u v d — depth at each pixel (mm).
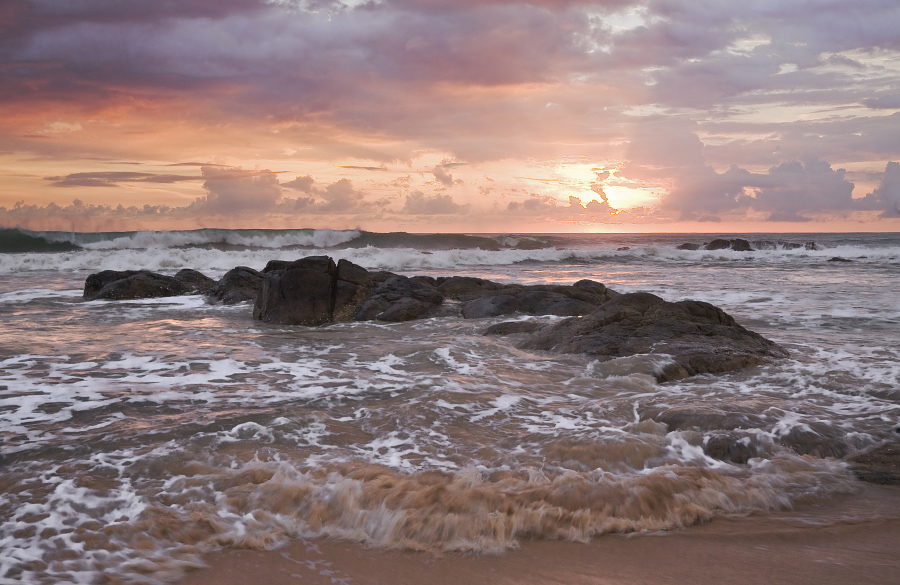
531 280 24688
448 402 6652
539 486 4270
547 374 8227
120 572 3299
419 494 4059
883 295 18172
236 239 42562
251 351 9844
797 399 6906
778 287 20891
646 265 34906
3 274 25234
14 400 6648
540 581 3268
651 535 3773
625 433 5598
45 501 4086
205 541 3633
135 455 4945
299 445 5266
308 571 3367
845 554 3529
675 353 8734
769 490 4363
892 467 4875
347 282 14422
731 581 3236
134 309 15234
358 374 8148
